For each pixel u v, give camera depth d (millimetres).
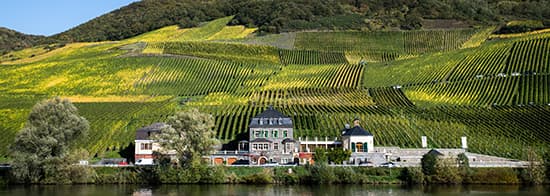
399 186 102000
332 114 160375
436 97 185125
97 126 154625
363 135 126812
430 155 107938
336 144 131750
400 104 179000
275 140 129500
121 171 110812
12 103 189000
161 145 109000
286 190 96375
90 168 108562
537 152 116750
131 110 175500
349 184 105250
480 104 170875
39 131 106000
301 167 110438
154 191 95500
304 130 145500
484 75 199875
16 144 106312
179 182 106750
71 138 110375
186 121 109125
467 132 142000
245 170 111000
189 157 109125
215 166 108688
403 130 144625
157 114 167500
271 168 110625
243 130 147000
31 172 105875
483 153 126375
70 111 112000
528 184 103188
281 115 133125
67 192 94625
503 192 92375
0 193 93438
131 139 144000
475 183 104500
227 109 173625
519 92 175875
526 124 143500
